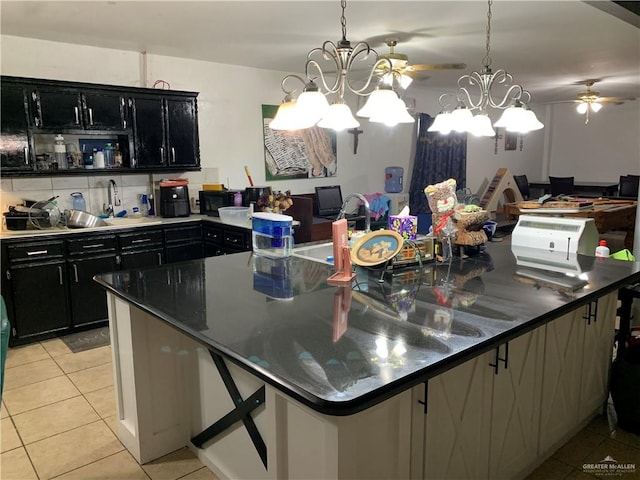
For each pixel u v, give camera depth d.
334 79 5.75
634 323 3.01
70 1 2.97
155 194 4.65
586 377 2.46
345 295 1.93
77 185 4.27
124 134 4.14
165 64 4.59
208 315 1.69
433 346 1.39
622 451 2.32
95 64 4.20
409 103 6.61
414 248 2.39
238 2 3.02
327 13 3.28
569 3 3.14
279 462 1.56
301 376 1.21
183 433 2.36
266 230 2.73
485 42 4.16
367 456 1.38
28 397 2.88
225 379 1.98
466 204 2.74
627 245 6.22
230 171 5.17
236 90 5.11
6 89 3.52
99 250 3.93
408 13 3.29
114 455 2.32
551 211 5.21
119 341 2.27
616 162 9.04
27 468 2.22
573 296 1.88
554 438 2.28
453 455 1.71
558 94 7.82
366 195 6.01
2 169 3.56
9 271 3.54
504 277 2.20
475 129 2.78
